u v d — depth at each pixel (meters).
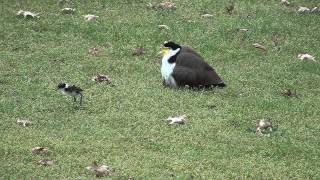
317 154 14.32
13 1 23.73
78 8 23.41
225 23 22.73
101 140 14.18
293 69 19.73
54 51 19.80
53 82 17.48
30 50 19.80
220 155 13.89
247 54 20.66
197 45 20.92
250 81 18.58
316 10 24.50
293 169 13.55
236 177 12.95
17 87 17.00
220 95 17.39
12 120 14.97
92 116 15.44
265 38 21.92
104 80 17.77
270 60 20.34
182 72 17.50
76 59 19.33
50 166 12.83
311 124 15.91
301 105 17.05
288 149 14.41
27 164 12.81
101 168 12.70
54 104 16.02
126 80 18.05
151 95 16.98
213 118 15.80
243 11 23.98
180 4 24.30
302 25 23.17
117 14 23.03
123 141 14.25
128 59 19.69
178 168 13.06
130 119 15.41
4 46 19.97
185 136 14.68
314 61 20.44
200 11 23.78
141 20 22.58
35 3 23.64
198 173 12.95
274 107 16.78
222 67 19.56
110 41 20.84
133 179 12.47
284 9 24.59
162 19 22.80
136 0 24.42
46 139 13.98
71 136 14.26
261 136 15.06
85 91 16.95
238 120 15.75
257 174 13.17
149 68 19.09
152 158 13.46
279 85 18.48
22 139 13.93
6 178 12.12
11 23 21.75
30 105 15.87
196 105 16.55
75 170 12.71
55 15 22.66
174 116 15.72
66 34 21.17
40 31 21.31
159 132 14.80
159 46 20.73
